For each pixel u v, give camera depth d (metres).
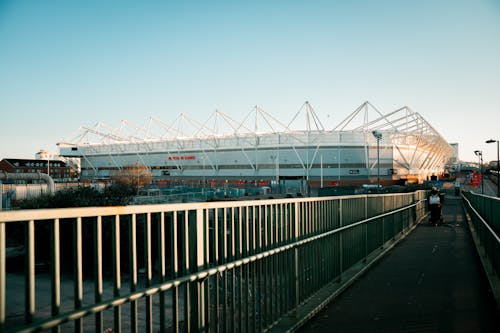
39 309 10.91
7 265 15.84
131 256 3.42
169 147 122.06
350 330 5.78
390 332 5.67
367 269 10.02
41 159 156.25
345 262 9.17
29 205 21.48
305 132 103.06
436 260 11.24
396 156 100.69
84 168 141.62
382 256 11.91
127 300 3.25
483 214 12.67
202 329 4.14
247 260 5.00
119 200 23.19
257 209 5.48
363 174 98.94
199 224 4.20
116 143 132.25
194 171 117.50
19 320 9.84
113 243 3.24
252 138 108.38
